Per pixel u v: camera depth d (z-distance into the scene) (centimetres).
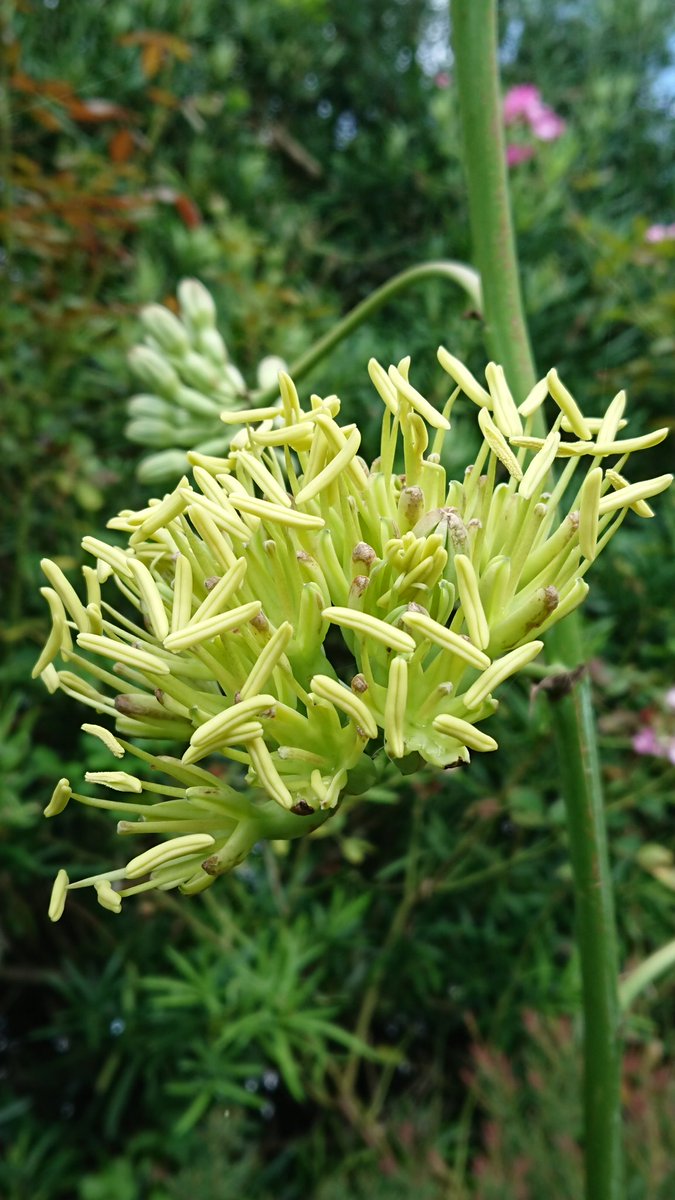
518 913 92
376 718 25
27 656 83
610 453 26
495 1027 90
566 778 35
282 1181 102
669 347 100
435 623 24
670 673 90
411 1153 85
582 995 36
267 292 91
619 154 131
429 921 96
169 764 26
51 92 82
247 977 76
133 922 90
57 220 100
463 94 36
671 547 96
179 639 24
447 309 97
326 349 45
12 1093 99
